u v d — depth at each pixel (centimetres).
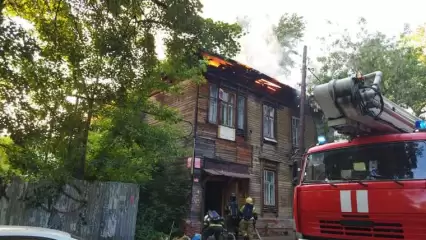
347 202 554
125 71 812
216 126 1476
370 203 526
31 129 705
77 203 876
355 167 579
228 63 1470
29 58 632
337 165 606
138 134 991
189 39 812
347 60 1908
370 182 538
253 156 1620
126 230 927
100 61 801
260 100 1736
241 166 1541
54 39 759
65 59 791
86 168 996
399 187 505
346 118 554
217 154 1454
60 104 748
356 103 526
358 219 536
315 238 592
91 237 880
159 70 966
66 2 743
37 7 789
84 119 844
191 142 1381
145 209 1204
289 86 1777
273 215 1662
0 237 322
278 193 1717
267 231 1588
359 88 534
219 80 1531
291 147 1861
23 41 622
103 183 918
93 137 1026
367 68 1844
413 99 1775
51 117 729
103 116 943
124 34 764
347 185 562
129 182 1027
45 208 837
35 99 714
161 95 1596
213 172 1366
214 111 1493
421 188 484
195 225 1280
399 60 1809
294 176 729
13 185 812
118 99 855
